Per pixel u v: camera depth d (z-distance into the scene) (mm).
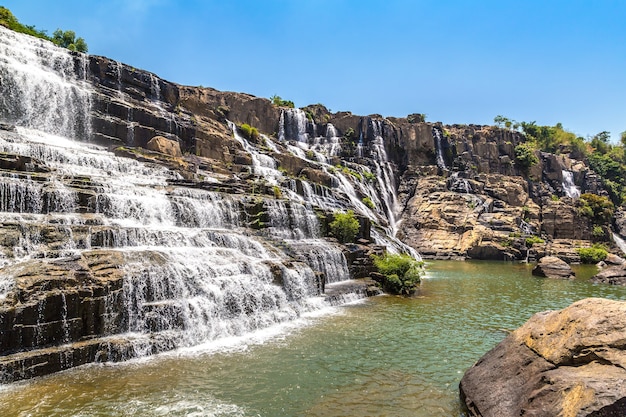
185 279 16516
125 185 23719
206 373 12633
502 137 84000
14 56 32781
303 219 31016
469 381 10734
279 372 12914
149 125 38594
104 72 39594
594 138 115562
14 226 15375
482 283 33469
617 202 90750
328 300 22297
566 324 9375
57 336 12625
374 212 54219
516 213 64438
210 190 29516
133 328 14461
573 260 54062
